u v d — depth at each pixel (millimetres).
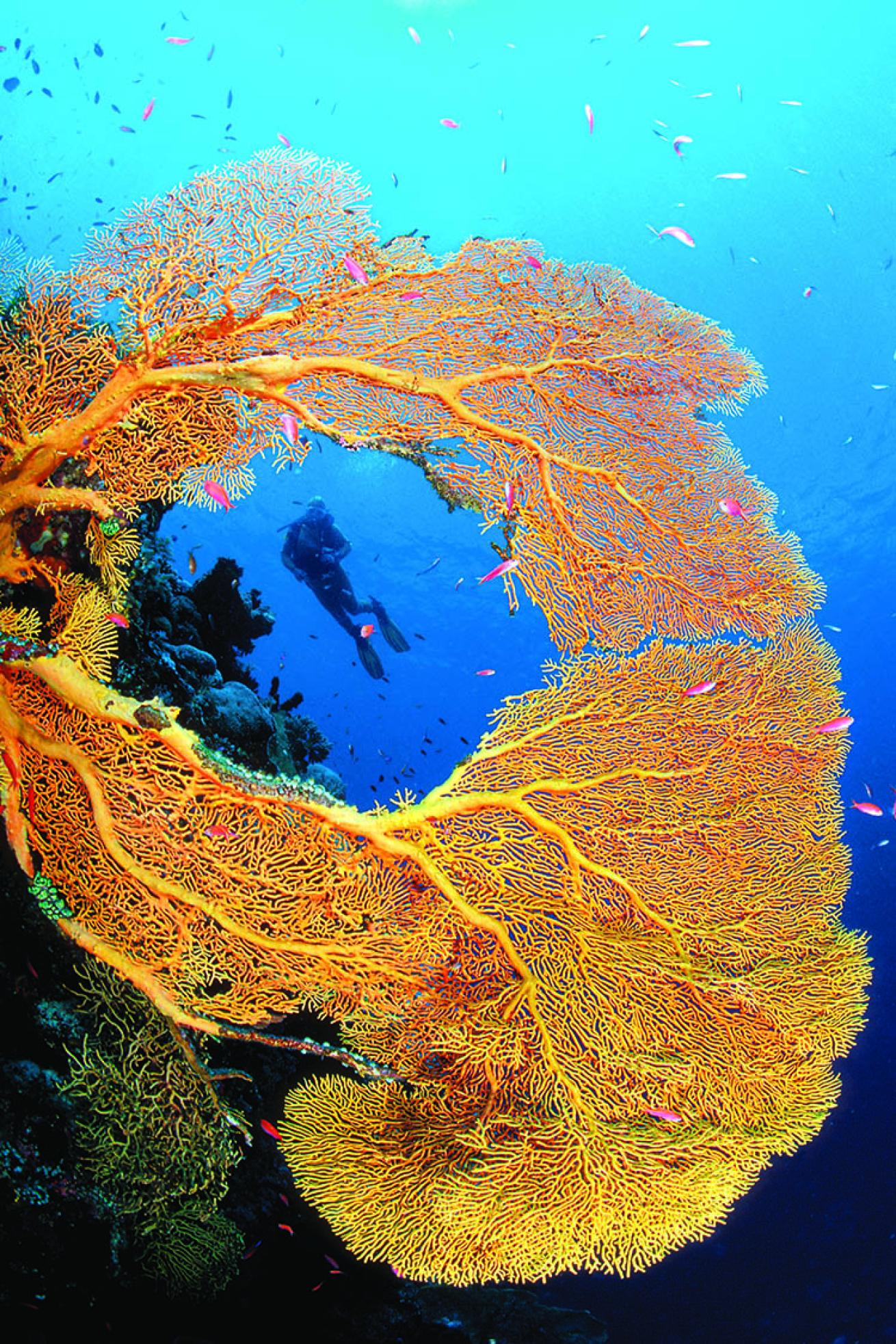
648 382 3854
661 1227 2980
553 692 3557
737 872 3543
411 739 60312
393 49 34938
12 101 29969
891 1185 16719
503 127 38344
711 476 3840
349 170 3615
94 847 3566
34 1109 3850
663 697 3602
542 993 3350
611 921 3445
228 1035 3496
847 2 34938
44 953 4156
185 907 3504
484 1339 6383
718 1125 3250
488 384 3826
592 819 3484
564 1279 14383
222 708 5777
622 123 38688
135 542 3879
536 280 3797
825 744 3656
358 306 3742
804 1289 14734
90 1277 4016
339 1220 3215
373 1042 3580
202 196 3621
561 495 3842
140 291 3600
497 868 3451
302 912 3459
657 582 3840
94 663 3506
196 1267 4844
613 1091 3236
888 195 38406
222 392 3771
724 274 41969
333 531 14195
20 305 3844
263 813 3438
